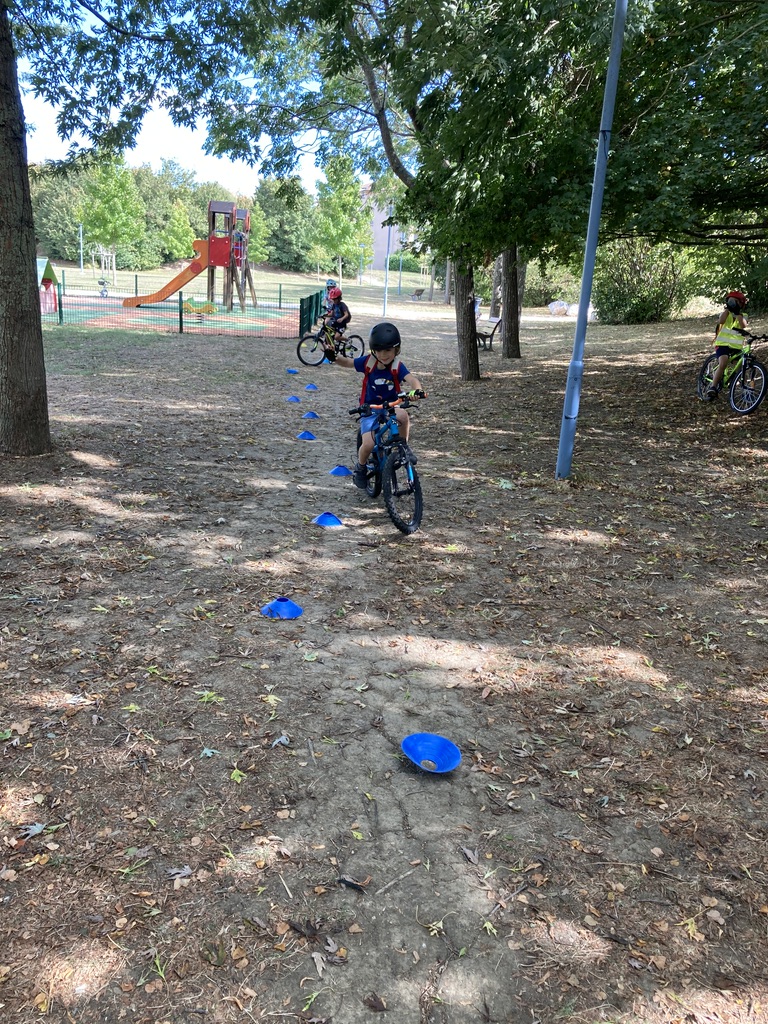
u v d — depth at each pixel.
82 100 10.08
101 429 9.11
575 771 3.12
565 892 2.48
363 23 14.37
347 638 4.23
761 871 2.60
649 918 2.39
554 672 3.93
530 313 38.38
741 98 8.48
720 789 3.03
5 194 6.76
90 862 2.50
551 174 9.34
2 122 6.44
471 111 8.96
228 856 2.56
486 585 5.04
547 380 15.00
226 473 7.59
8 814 2.71
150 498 6.57
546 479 7.67
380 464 6.35
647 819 2.85
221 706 3.47
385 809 2.84
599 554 5.63
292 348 20.22
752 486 7.40
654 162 8.62
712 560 5.55
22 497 6.31
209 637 4.14
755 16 7.82
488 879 2.52
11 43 6.41
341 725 3.38
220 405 11.56
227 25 9.80
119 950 2.18
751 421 9.98
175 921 2.29
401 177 15.01
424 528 6.15
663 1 8.35
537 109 9.41
